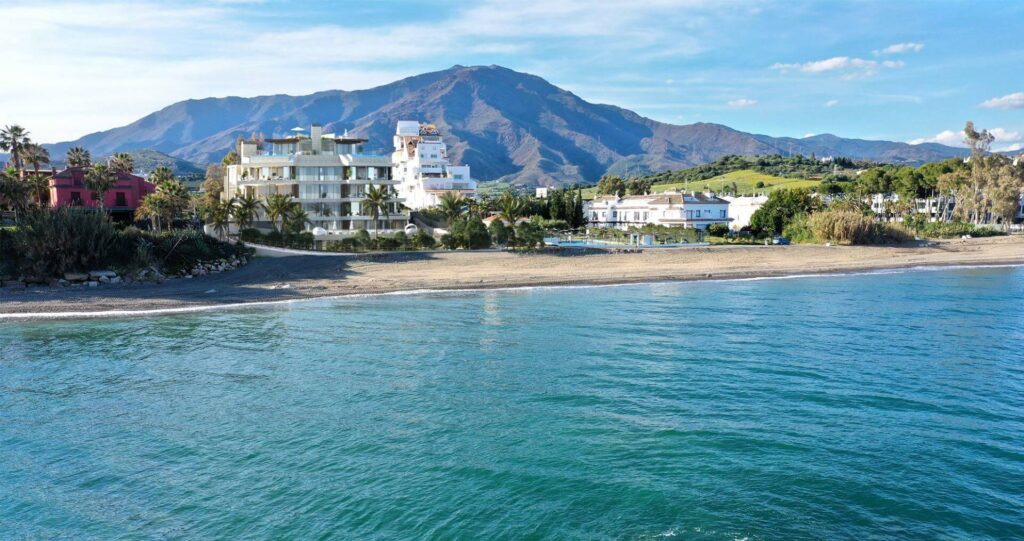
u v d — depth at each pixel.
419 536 22.31
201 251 82.44
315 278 79.88
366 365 42.00
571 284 78.56
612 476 25.95
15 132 99.88
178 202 91.62
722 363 41.25
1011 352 43.69
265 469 27.19
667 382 37.41
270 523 23.25
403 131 199.12
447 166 179.38
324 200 107.88
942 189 149.38
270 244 94.62
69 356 44.97
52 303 63.69
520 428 30.89
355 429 31.09
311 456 28.28
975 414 32.09
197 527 23.11
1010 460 26.92
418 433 30.53
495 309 61.81
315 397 35.72
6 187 83.06
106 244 76.12
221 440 30.08
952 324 52.97
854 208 137.25
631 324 53.81
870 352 43.81
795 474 25.86
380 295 71.00
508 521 23.02
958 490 24.55
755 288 75.62
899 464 26.64
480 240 99.69
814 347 45.25
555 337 49.22
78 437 30.70
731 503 23.83
